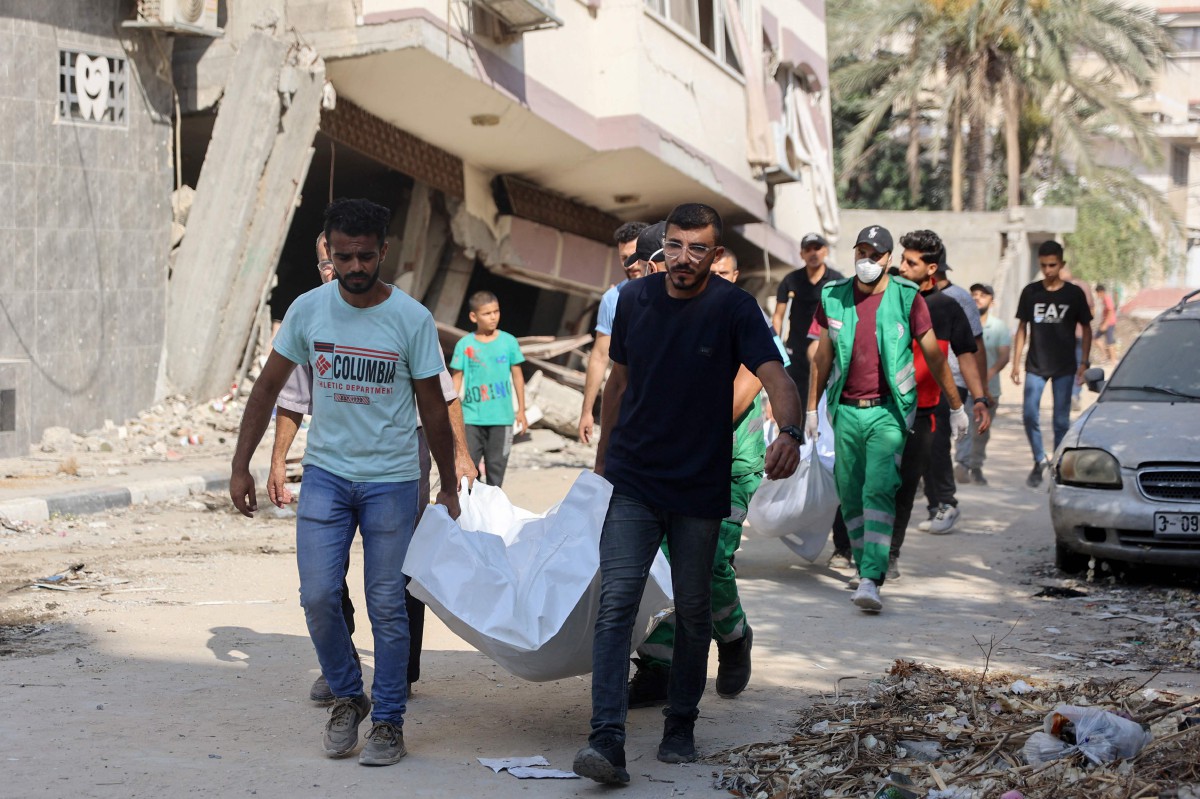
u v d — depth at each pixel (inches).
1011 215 1344.7
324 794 167.8
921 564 356.5
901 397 292.8
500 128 629.9
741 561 361.1
